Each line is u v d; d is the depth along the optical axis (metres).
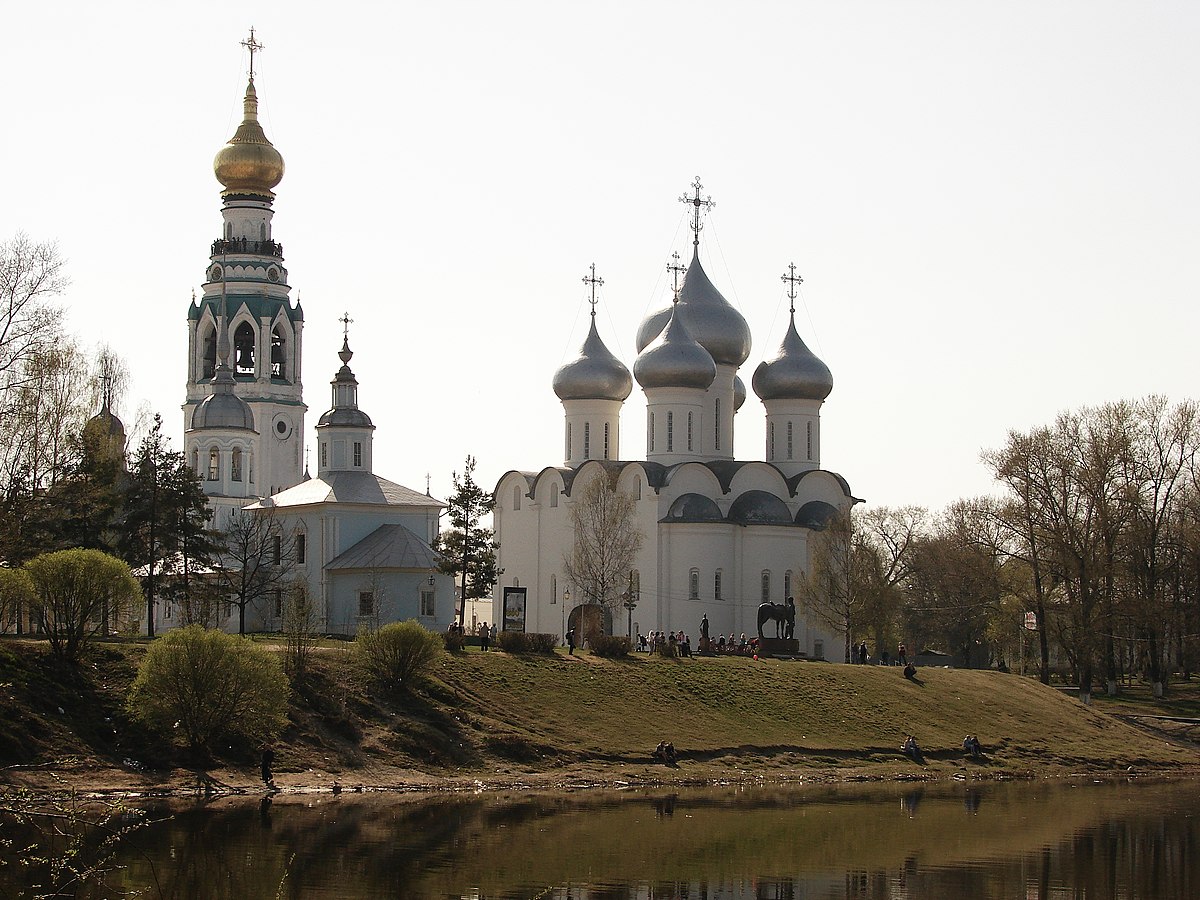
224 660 70.50
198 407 152.25
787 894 51.44
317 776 72.12
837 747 88.88
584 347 133.50
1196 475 118.06
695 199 134.25
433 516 123.75
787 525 124.56
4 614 73.81
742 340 131.75
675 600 121.50
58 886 47.56
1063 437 116.00
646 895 50.47
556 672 90.06
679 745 84.38
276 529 121.44
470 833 60.06
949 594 144.25
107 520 101.00
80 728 69.75
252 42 168.38
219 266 164.75
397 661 82.75
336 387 126.00
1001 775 88.44
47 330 75.50
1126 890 53.53
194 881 49.38
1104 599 112.75
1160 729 105.19
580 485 128.25
